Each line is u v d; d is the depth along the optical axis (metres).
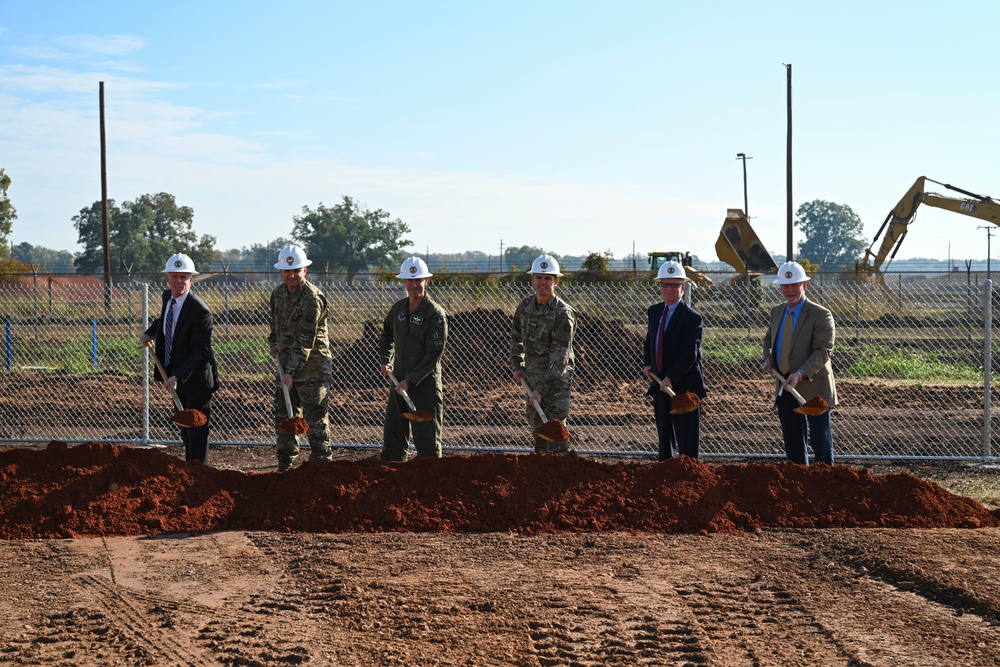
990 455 10.44
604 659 4.62
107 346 23.02
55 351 22.39
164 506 7.24
